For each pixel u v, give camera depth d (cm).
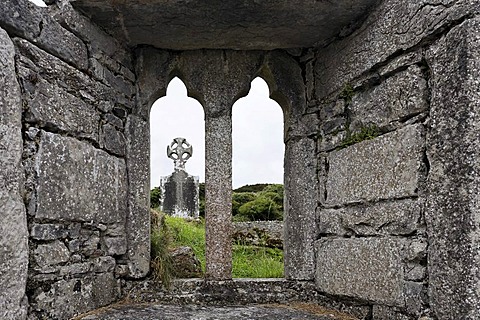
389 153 290
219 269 372
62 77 289
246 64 391
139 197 369
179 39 365
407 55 277
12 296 235
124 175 362
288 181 386
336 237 347
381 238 294
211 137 384
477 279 222
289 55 394
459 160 232
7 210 233
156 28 344
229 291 366
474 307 221
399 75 285
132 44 374
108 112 345
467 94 230
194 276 409
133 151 371
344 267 330
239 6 311
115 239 348
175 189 1079
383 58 295
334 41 357
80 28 311
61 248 283
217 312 327
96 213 320
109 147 343
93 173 318
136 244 364
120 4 306
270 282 370
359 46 323
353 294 319
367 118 317
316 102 382
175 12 319
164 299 360
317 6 311
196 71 389
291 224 378
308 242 374
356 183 322
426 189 258
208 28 346
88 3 304
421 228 262
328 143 364
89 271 314
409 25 272
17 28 250
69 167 290
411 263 268
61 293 281
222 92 388
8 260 233
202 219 1018
